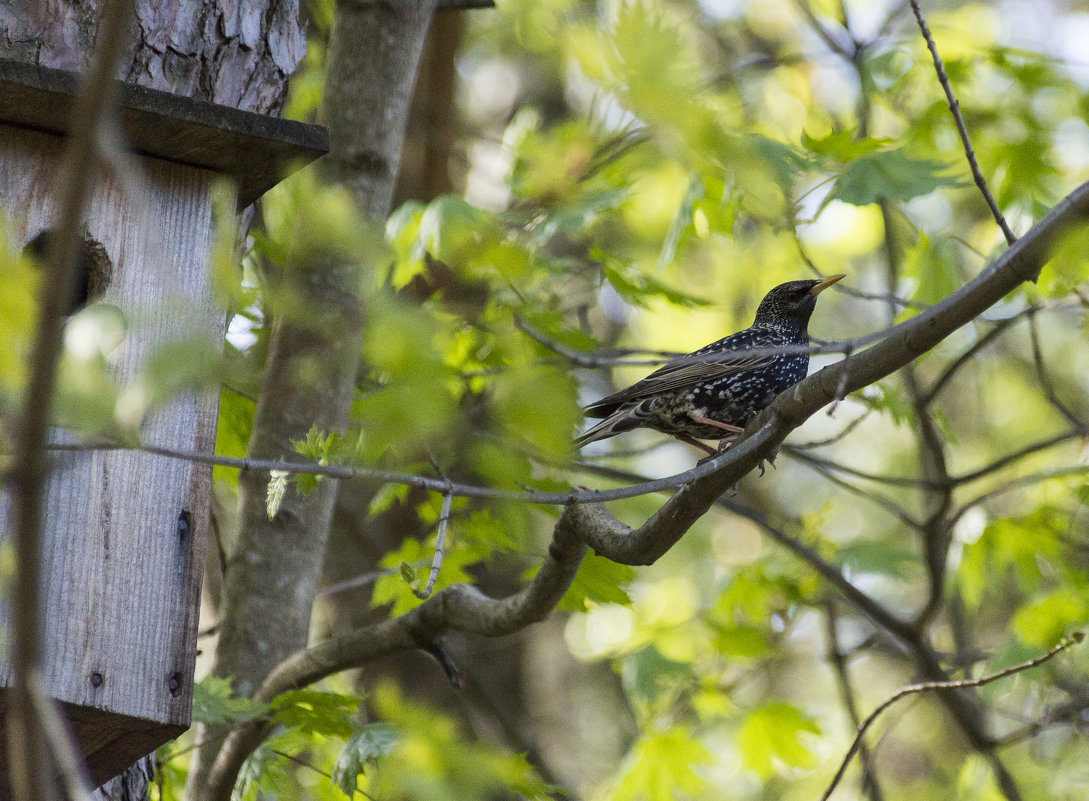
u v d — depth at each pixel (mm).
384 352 3994
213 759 10250
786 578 14906
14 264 3832
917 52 13242
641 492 6750
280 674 9891
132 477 7340
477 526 11430
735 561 21688
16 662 3848
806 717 13547
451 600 9195
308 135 7637
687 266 18625
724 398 11820
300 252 3799
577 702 21094
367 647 9539
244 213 8289
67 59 8047
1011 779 14094
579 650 17625
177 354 3615
